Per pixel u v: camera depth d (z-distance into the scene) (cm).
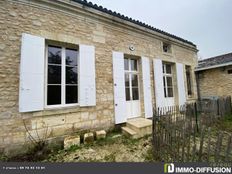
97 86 416
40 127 318
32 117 311
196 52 828
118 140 368
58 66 370
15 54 304
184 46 741
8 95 290
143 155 282
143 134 394
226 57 761
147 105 528
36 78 318
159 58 607
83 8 396
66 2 367
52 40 352
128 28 506
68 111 357
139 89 536
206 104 515
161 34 611
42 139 318
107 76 440
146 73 542
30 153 294
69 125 357
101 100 420
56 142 335
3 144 279
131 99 514
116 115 442
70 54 396
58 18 364
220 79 703
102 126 414
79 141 340
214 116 388
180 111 387
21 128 298
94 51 416
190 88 774
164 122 249
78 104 384
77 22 393
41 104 320
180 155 207
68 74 386
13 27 306
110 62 452
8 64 295
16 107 296
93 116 400
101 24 442
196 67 796
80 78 384
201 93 782
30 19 326
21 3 318
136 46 527
